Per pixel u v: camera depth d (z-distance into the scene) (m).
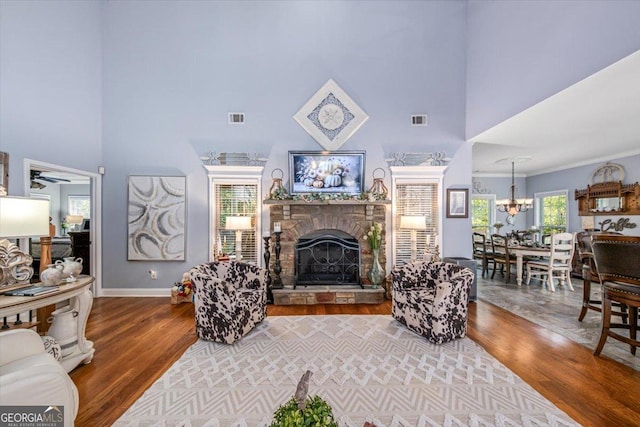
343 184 4.56
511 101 3.67
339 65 4.64
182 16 4.55
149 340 2.88
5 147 3.15
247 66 4.59
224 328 2.77
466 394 2.01
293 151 4.52
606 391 2.04
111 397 1.98
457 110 4.69
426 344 2.77
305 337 2.94
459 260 4.27
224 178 4.53
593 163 6.27
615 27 2.39
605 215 5.92
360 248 4.48
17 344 1.41
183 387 2.09
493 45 4.01
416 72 4.68
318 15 4.63
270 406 1.89
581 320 3.42
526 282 5.39
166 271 4.53
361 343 2.80
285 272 4.44
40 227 2.27
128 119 4.52
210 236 4.52
